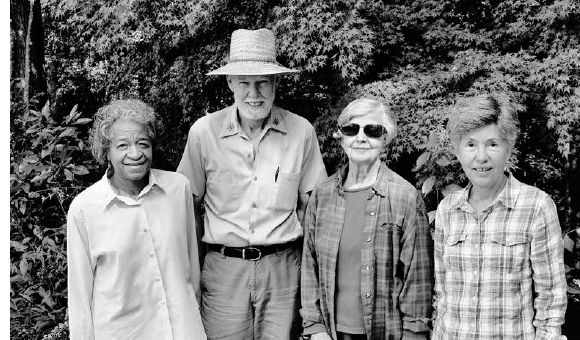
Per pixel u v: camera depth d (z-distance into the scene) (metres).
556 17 3.94
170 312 2.06
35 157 3.38
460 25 4.36
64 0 4.63
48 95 4.41
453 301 1.82
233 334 2.31
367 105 2.08
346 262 2.07
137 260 2.02
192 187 2.42
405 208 2.02
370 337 2.03
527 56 3.97
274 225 2.29
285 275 2.32
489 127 1.75
